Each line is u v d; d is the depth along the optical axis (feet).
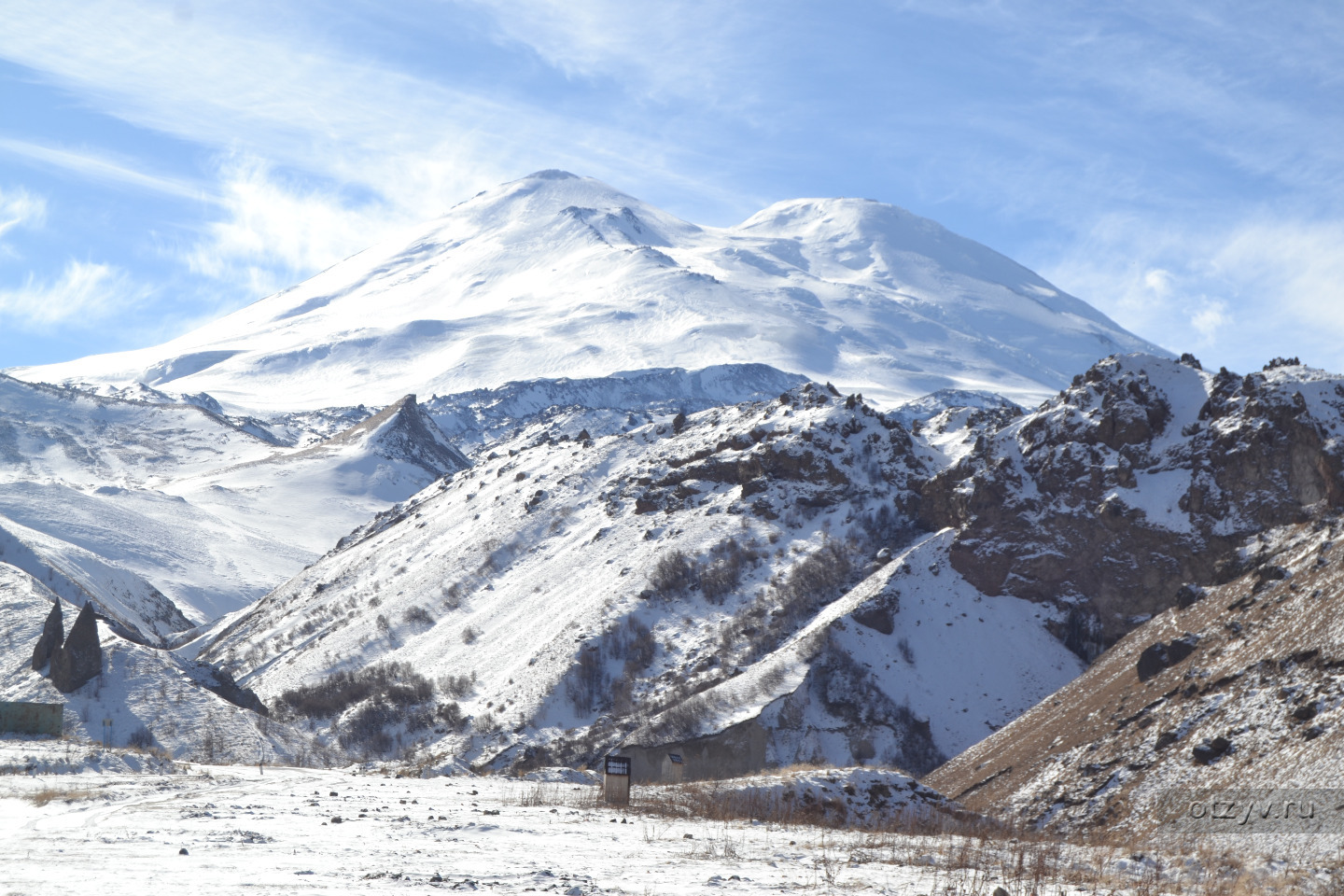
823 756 385.29
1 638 422.41
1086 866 112.37
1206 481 402.93
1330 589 228.43
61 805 143.13
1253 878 106.42
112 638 419.13
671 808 152.76
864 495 567.59
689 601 533.14
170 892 77.30
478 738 465.47
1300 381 396.57
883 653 422.00
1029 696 400.26
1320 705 193.77
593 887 85.87
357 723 515.09
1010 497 460.55
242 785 179.32
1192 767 204.95
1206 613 293.43
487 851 105.70
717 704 407.23
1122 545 417.28
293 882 83.30
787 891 86.89
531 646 544.62
